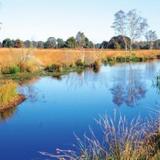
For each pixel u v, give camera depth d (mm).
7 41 86375
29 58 45719
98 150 7574
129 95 24906
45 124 16250
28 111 19156
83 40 97062
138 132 8320
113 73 43906
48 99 23156
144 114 17766
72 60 57062
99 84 31922
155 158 6945
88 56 57906
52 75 41375
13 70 39781
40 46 103812
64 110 19531
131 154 7008
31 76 39031
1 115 18203
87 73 44438
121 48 107625
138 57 80938
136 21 104250
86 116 17906
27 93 25625
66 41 98125
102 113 18547
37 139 13844
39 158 11664
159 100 22500
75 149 11992
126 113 18250
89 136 13648
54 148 12625
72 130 15039
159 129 8297
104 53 77875
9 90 21094
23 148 12750
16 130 15250
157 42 129375
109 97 24172
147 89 27938
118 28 104938
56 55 58719
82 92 26828
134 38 104375
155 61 76375
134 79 35969
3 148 12820
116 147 7086
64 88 29156
